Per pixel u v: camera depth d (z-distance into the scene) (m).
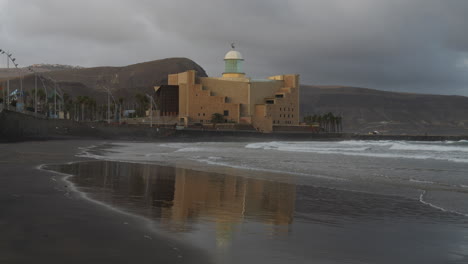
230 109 166.50
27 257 9.74
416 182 27.39
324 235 13.29
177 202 18.84
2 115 71.00
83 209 15.68
